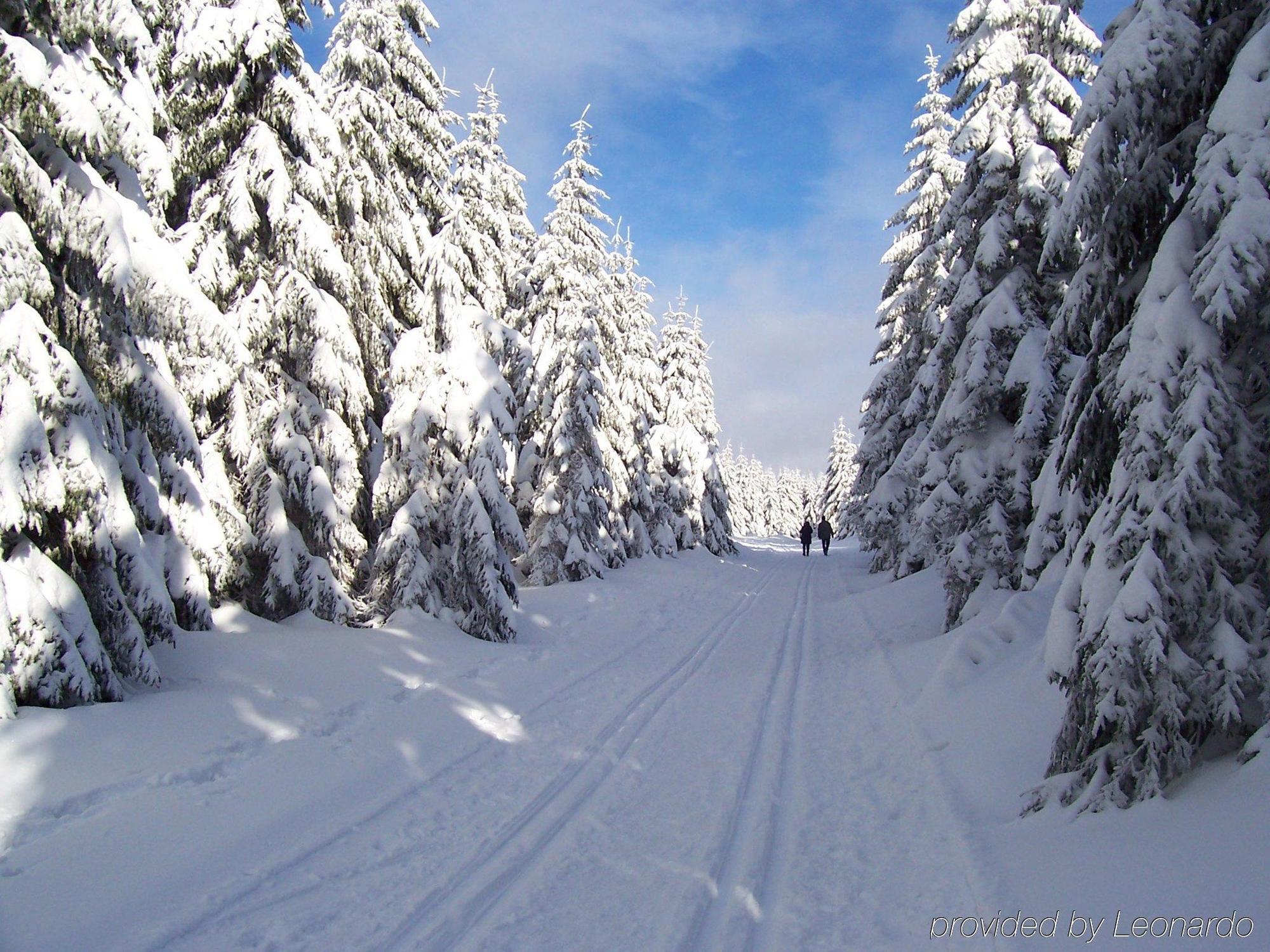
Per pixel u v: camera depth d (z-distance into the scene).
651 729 8.71
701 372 38.72
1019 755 6.39
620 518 25.70
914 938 4.20
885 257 22.23
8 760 5.46
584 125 23.48
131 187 8.38
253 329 11.37
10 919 4.14
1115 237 6.02
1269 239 4.51
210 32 10.60
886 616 15.34
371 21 15.19
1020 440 10.95
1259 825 3.83
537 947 4.30
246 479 11.34
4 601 5.93
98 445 6.99
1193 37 5.30
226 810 5.83
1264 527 5.02
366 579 13.60
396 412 12.73
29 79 6.06
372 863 5.35
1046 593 9.71
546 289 22.30
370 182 13.39
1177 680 4.81
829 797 6.54
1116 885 4.01
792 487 104.31
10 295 6.22
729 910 4.69
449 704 9.32
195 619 9.39
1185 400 4.83
